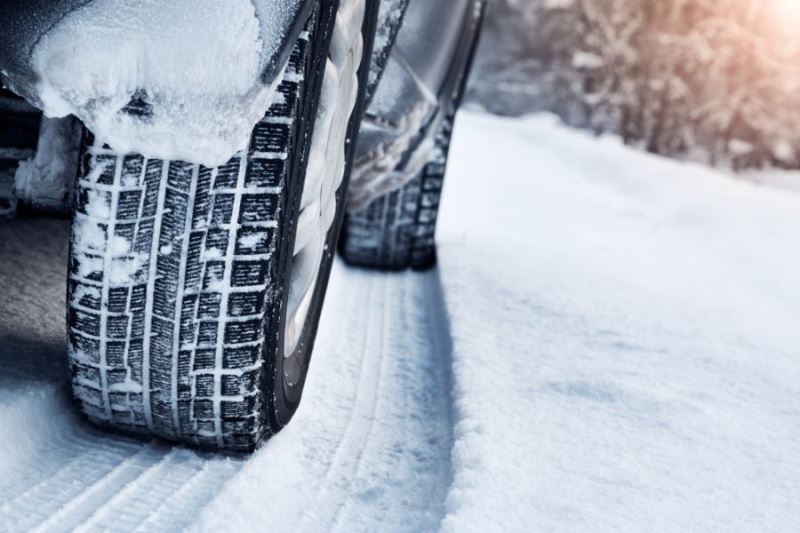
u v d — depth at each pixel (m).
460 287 3.67
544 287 3.90
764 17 23.16
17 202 1.76
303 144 1.66
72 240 1.58
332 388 2.49
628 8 24.64
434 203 4.31
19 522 1.46
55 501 1.56
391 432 2.22
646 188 10.49
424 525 1.68
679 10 23.89
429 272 4.40
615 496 1.77
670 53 23.75
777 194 10.43
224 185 1.58
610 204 8.53
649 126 24.41
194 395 1.71
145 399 1.72
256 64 1.46
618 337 3.14
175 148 1.49
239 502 1.65
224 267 1.61
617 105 24.66
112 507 1.57
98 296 1.60
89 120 1.45
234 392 1.72
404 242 4.27
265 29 1.45
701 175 11.91
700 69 23.48
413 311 3.60
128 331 1.64
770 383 2.75
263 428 1.87
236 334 1.66
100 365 1.67
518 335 3.01
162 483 1.69
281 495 1.75
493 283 3.85
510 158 12.56
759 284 4.83
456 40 3.28
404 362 2.85
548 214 6.99
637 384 2.55
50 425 1.81
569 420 2.19
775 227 7.07
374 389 2.54
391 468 1.98
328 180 1.98
